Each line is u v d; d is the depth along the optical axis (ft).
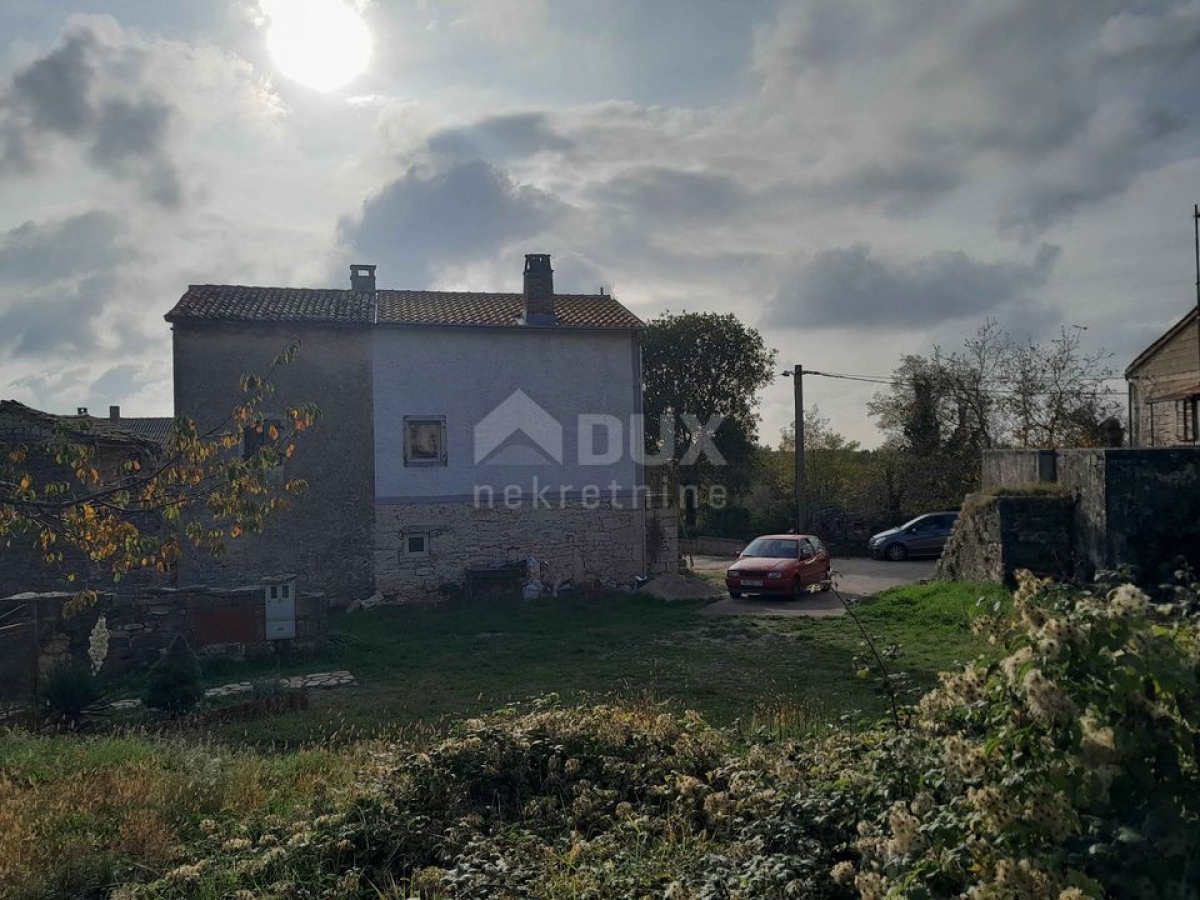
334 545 70.38
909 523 105.19
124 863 18.48
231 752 29.58
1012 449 66.69
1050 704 9.46
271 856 17.57
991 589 54.75
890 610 56.29
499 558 73.82
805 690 37.55
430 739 30.78
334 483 70.64
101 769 25.05
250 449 69.26
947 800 12.66
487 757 20.92
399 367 72.49
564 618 62.13
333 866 17.72
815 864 14.21
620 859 16.06
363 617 65.10
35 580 60.29
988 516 58.23
